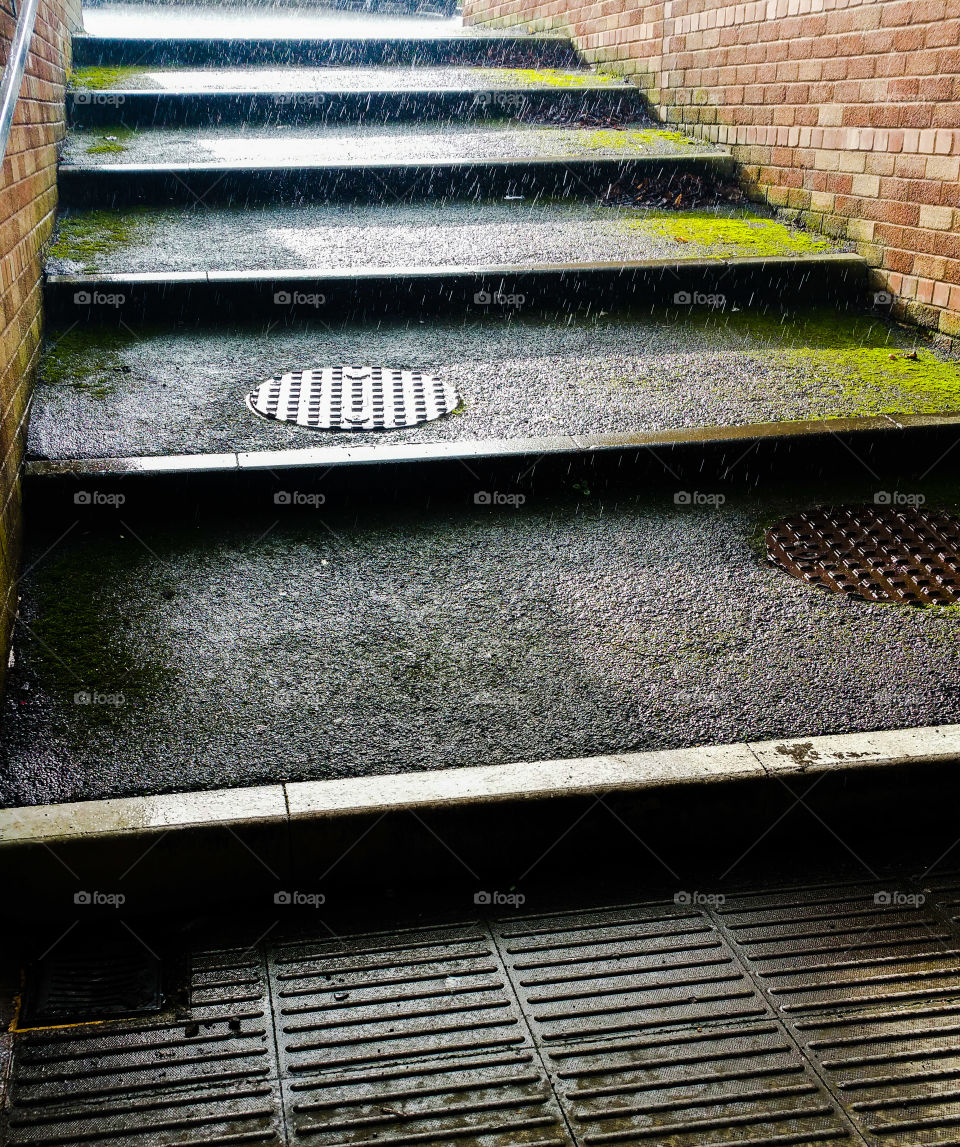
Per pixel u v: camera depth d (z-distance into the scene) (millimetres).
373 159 6945
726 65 7172
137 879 2320
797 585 3488
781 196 6645
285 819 2355
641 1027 2076
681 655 3076
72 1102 1900
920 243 5355
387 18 16219
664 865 2547
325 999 2143
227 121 7953
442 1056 2008
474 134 7938
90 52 9008
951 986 2184
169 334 5109
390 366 4852
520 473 4008
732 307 5707
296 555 3613
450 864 2463
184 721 2723
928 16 5145
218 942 2299
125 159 6719
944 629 3238
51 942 2281
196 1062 1987
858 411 4398
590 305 5578
